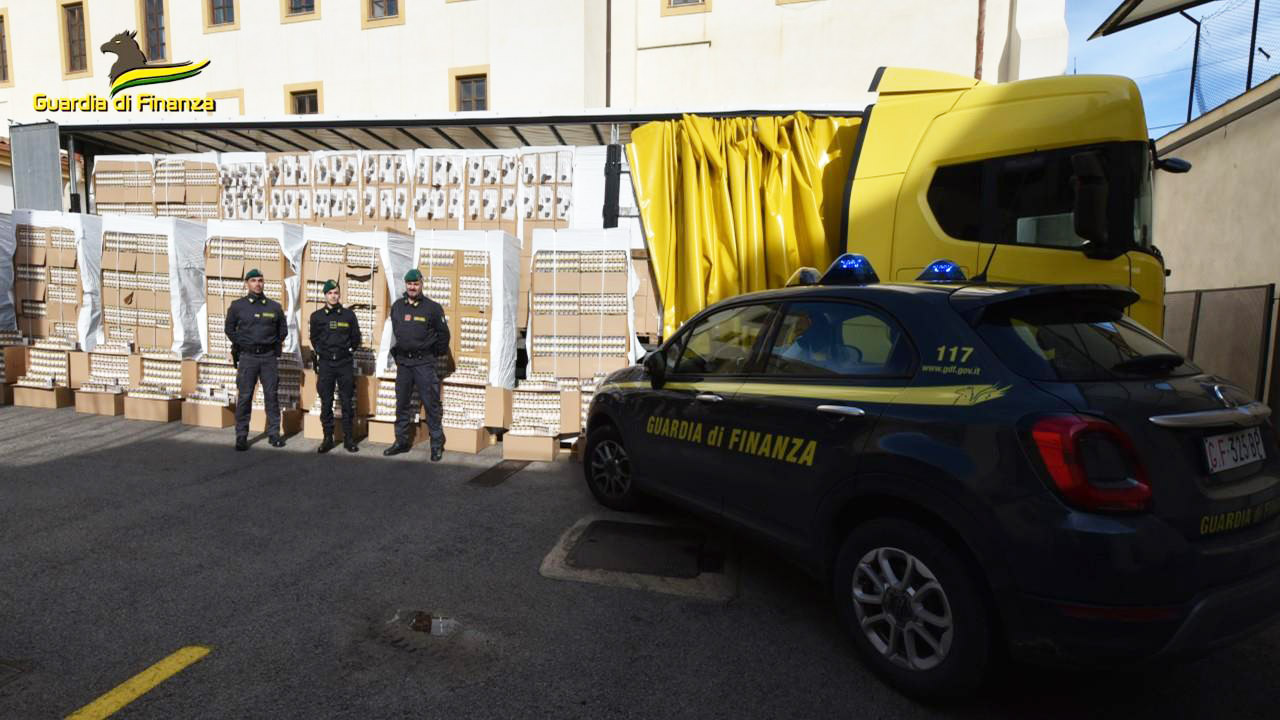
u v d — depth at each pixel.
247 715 2.43
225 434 6.83
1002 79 11.99
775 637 3.07
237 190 8.13
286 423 6.86
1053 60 11.14
